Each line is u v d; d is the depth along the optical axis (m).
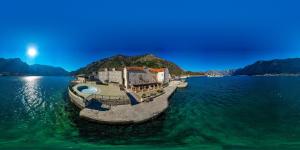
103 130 32.22
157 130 32.41
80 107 47.69
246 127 33.97
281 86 117.69
